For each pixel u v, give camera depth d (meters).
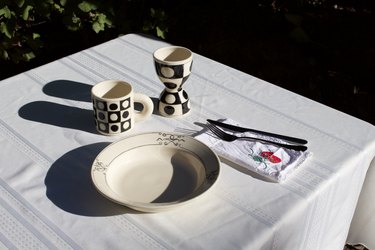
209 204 1.01
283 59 3.21
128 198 1.03
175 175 1.09
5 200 1.02
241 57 3.19
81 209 1.00
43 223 0.97
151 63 1.55
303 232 1.10
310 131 1.26
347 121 1.30
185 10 3.20
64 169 1.11
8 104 1.33
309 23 3.58
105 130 1.20
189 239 0.93
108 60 1.56
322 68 3.15
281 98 1.39
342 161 1.15
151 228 0.96
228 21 3.47
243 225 0.97
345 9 3.77
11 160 1.13
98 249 0.91
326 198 1.11
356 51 3.31
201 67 1.53
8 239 0.94
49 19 2.47
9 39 2.49
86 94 1.39
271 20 3.56
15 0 2.25
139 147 1.13
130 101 1.19
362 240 1.45
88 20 2.57
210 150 1.09
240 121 1.28
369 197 1.36
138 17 2.60
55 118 1.28
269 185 1.07
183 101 1.29
